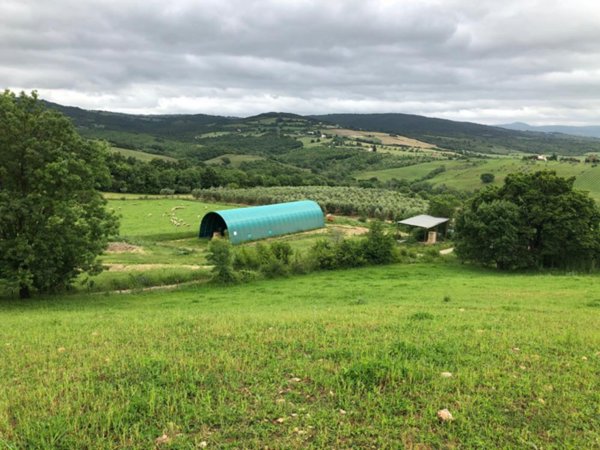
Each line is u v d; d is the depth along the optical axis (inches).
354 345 439.2
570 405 308.3
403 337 477.1
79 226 1026.7
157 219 2883.9
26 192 1019.3
